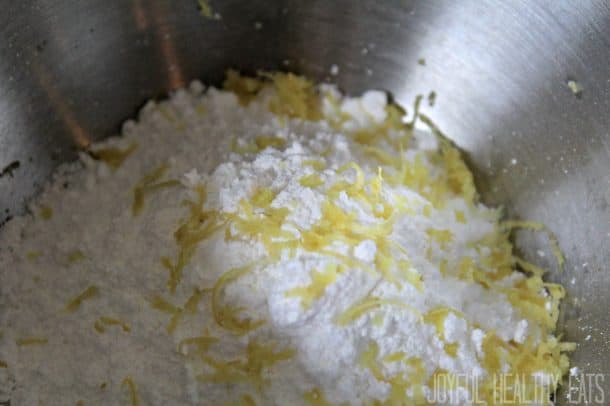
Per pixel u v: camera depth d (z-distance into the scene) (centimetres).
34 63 13
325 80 15
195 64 15
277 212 11
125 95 14
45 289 12
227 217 11
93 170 13
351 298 11
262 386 10
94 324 11
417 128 15
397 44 14
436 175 14
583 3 12
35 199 13
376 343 11
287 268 10
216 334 11
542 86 13
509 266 13
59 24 13
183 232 11
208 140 13
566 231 13
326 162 12
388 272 11
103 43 13
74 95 13
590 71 12
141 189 12
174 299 11
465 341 11
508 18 13
